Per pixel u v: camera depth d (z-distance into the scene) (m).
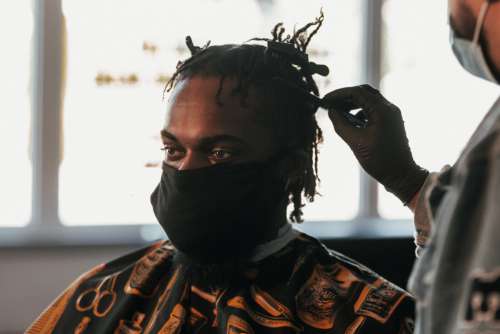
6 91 4.52
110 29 4.55
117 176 4.62
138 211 4.64
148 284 1.41
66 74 4.56
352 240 2.59
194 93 1.29
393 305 1.28
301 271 1.33
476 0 0.86
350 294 1.31
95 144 4.60
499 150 0.75
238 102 1.29
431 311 0.76
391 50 4.88
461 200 0.77
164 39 4.57
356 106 1.35
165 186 1.34
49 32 4.52
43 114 4.54
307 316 1.29
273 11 4.64
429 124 4.90
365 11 4.83
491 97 4.93
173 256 1.44
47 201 4.57
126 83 4.58
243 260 1.34
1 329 4.46
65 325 1.45
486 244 0.72
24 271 4.49
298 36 1.44
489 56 0.86
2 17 4.49
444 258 0.76
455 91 4.91
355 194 4.88
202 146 1.29
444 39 4.89
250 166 1.29
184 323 1.34
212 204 1.30
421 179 1.30
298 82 1.37
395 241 2.60
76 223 4.61
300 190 1.38
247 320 1.29
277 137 1.31
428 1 4.88
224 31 4.60
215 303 1.34
